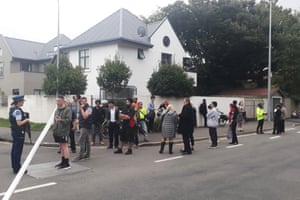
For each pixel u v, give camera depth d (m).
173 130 11.50
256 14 34.78
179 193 6.65
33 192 6.70
